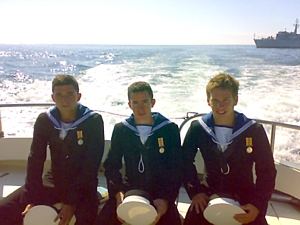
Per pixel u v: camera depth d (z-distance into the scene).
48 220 1.77
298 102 10.60
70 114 1.98
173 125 1.92
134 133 1.90
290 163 2.34
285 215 2.13
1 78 14.81
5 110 7.34
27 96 11.20
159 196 1.79
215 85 1.77
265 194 1.69
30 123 6.42
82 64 19.67
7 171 2.79
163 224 1.72
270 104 10.47
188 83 13.45
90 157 1.91
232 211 1.62
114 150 1.95
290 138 6.36
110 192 1.87
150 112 1.94
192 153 1.90
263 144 1.73
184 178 1.89
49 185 2.01
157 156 1.87
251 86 12.93
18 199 1.91
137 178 1.87
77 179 1.88
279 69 17.14
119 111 9.03
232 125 1.83
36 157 1.96
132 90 1.88
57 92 1.90
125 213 1.66
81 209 1.84
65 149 1.92
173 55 24.14
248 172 1.79
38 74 16.19
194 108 9.62
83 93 11.32
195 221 1.72
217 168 1.81
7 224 1.84
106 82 13.64
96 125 1.96
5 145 2.88
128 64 19.44
